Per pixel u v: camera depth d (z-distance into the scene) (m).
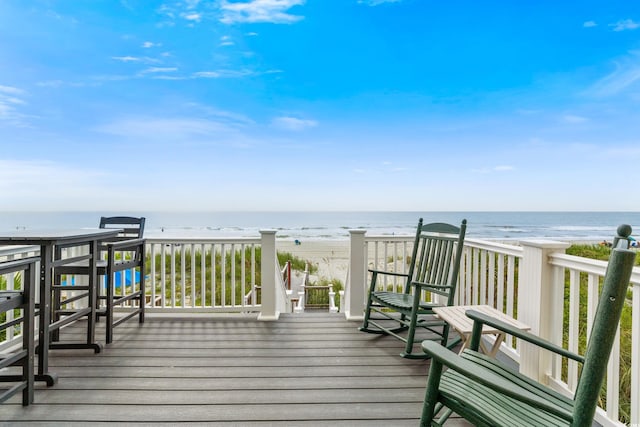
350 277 3.66
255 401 2.01
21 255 2.98
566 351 1.40
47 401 1.98
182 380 2.25
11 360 1.83
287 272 8.16
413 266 3.25
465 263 3.53
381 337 3.10
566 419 0.99
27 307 1.93
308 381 2.25
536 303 2.17
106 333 2.88
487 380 1.03
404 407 1.96
